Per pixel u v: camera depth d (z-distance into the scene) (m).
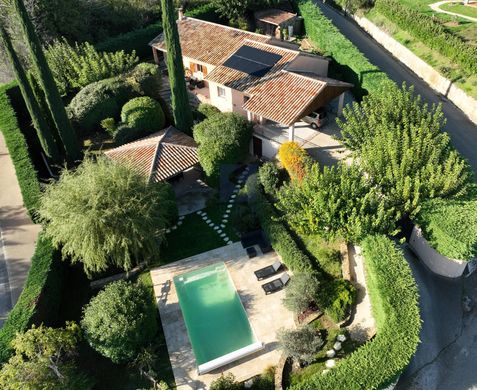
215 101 40.47
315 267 25.45
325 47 47.38
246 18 55.91
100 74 42.50
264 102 34.16
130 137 37.41
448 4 54.78
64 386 20.44
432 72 43.03
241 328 24.17
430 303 23.94
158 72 43.53
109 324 21.66
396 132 27.12
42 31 46.50
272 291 25.41
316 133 35.84
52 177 35.91
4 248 30.86
